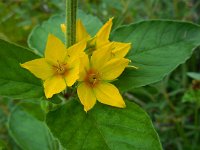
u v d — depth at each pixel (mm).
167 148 175
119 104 93
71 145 91
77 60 91
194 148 168
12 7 203
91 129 93
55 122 93
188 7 198
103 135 92
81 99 92
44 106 105
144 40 108
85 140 92
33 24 198
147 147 91
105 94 94
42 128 150
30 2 204
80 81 94
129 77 100
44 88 92
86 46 96
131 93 178
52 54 93
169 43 107
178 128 170
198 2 197
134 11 200
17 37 200
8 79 96
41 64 93
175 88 182
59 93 98
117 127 93
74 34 95
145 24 109
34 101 115
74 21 95
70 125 93
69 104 96
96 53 94
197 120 178
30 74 97
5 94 94
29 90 96
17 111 152
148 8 194
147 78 100
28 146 146
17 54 96
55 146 134
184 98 162
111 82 99
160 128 174
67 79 92
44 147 146
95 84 95
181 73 187
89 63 95
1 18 201
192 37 106
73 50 93
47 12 205
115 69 95
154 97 174
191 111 177
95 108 95
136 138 92
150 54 105
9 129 149
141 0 203
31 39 119
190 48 105
